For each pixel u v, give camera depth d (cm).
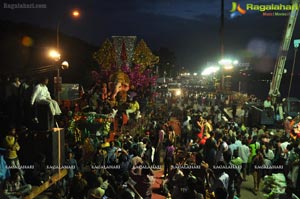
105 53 2817
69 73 3278
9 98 1088
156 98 3909
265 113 2145
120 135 1530
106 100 2112
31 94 1043
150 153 1289
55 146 1052
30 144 1029
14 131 971
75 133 1425
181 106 3139
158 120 2031
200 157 1026
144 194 895
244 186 1266
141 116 2234
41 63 2359
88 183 921
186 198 734
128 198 767
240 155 1265
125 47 2841
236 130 1545
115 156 1140
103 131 1496
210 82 7225
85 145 1322
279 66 2348
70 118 1495
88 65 3469
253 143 1320
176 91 4234
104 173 971
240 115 2602
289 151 1181
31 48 2561
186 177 827
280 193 950
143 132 1773
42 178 964
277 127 2167
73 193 920
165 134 1584
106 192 856
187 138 1769
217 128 1494
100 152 1141
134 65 2942
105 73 2769
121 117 1880
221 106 2930
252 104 2492
